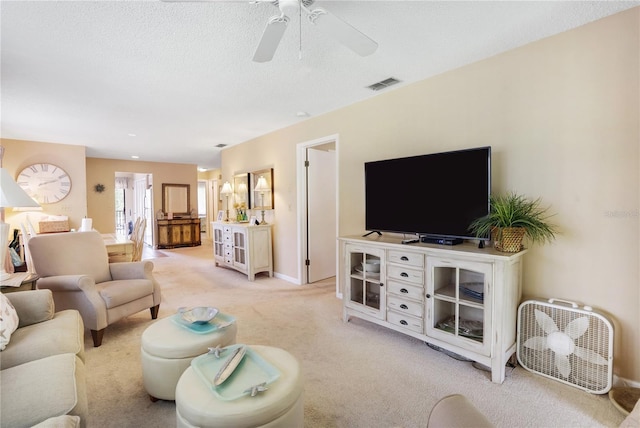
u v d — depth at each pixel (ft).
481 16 6.35
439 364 7.47
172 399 5.88
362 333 9.18
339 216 12.39
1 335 5.04
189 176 28.50
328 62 8.33
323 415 5.72
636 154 6.17
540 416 5.66
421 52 7.84
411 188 8.96
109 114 12.66
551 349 6.79
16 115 12.59
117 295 8.83
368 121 11.16
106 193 25.13
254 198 17.80
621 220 6.35
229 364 4.89
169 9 5.91
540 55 7.28
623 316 6.36
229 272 17.47
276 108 12.19
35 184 17.42
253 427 4.04
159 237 26.71
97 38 6.93
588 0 5.87
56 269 9.05
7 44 7.12
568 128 6.93
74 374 4.51
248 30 6.70
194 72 8.80
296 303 11.95
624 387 6.15
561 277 7.09
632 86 6.18
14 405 3.80
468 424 2.97
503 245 6.94
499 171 7.99
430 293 7.77
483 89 8.24
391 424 5.49
